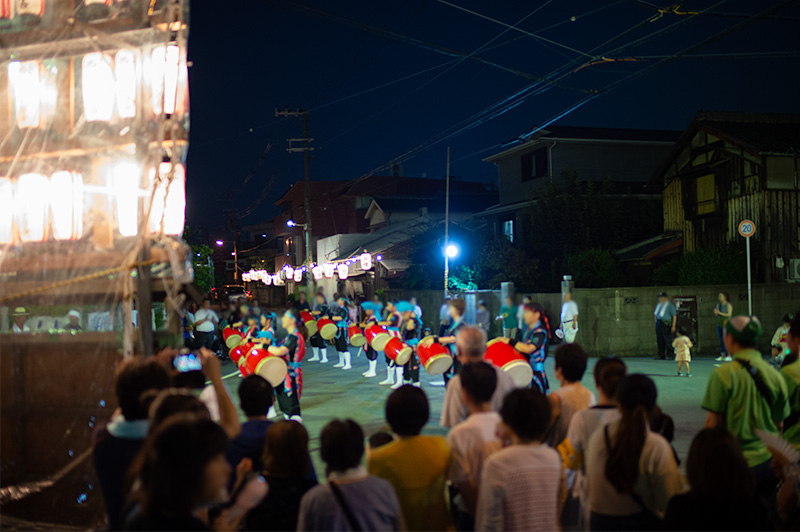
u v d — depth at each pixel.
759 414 3.89
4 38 4.79
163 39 4.57
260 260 59.19
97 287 4.45
